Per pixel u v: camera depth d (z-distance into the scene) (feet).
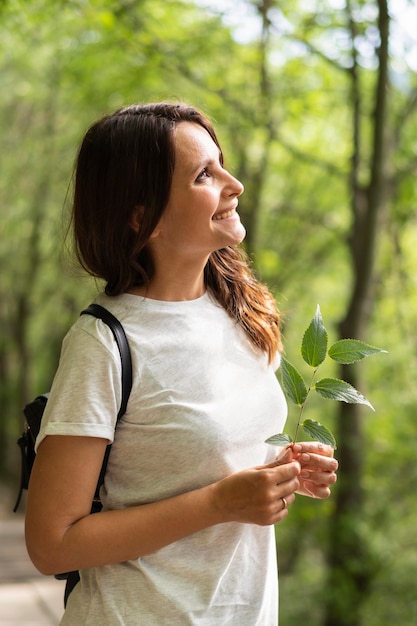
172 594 6.23
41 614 20.49
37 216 54.90
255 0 34.17
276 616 6.85
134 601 6.20
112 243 6.55
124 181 6.47
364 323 31.17
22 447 6.86
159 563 6.27
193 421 6.27
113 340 6.23
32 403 6.77
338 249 48.42
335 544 30.58
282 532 35.83
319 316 6.45
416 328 39.58
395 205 36.32
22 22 34.24
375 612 30.48
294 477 6.11
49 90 48.80
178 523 6.08
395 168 33.99
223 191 6.66
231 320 6.86
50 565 6.11
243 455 6.51
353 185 32.78
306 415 40.29
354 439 31.14
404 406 35.60
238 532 6.44
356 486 31.01
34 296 62.85
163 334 6.43
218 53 37.52
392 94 33.24
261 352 6.87
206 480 6.34
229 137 39.65
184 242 6.56
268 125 37.29
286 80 38.50
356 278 31.14
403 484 33.99
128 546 6.07
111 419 6.18
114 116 6.62
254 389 6.68
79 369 6.16
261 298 7.26
